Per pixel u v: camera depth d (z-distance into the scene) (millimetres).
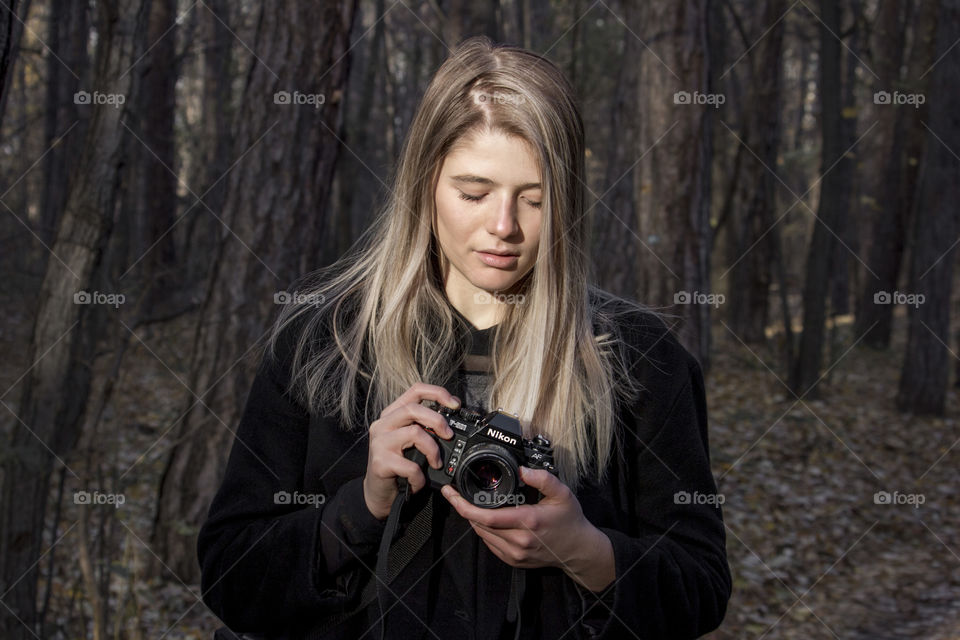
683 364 1299
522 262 1154
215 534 1223
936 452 8984
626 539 1146
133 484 4984
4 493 3209
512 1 14797
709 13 5332
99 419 3939
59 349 3410
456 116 1124
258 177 4621
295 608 1146
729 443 8547
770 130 13266
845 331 15562
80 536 2994
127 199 8688
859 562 5930
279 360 1284
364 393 1235
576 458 1192
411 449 1100
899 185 14773
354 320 1269
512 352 1203
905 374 10680
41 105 12891
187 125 14914
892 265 15008
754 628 4852
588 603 1157
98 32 3584
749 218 13797
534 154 1108
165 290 7832
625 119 8641
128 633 3285
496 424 1085
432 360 1217
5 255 8523
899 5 14836
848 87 15703
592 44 11117
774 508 6871
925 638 4625
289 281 4703
